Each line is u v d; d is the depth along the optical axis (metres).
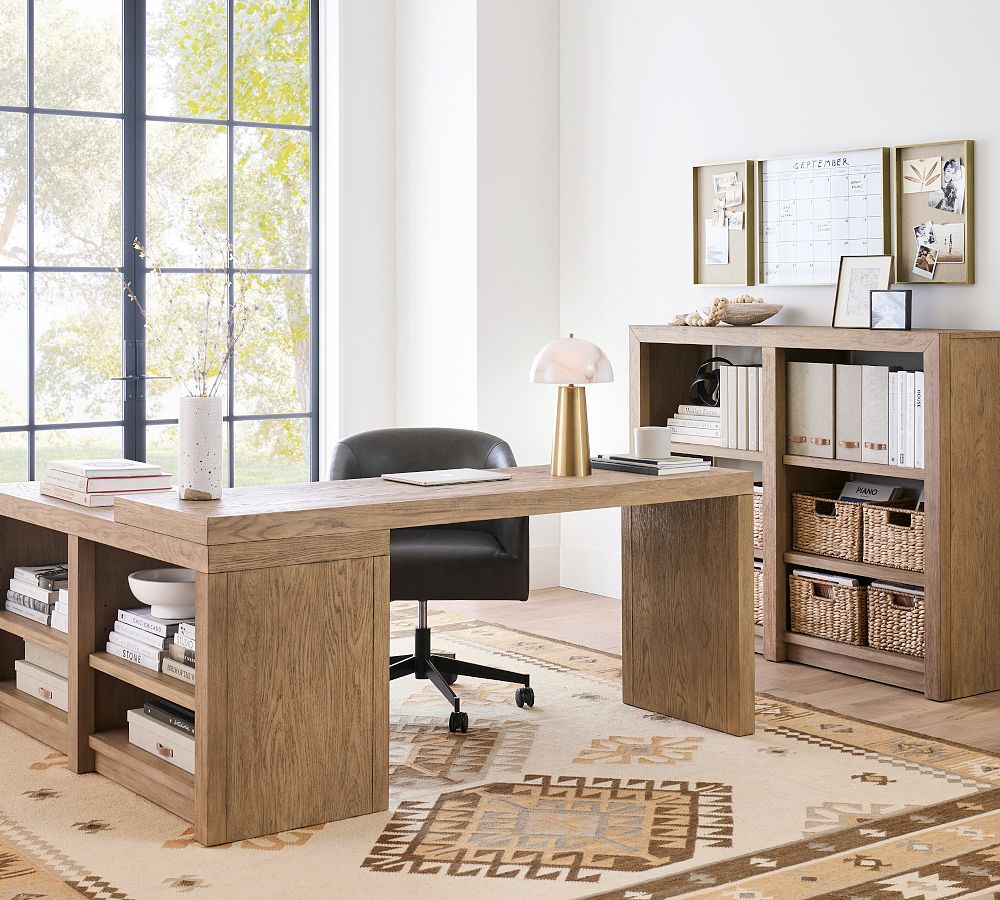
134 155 5.80
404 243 6.36
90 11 5.65
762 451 4.88
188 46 5.90
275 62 6.14
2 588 4.11
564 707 4.16
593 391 6.09
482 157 5.92
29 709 3.82
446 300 6.12
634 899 2.69
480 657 4.77
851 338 4.46
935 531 4.25
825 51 4.97
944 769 3.54
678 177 5.59
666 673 4.06
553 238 6.18
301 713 3.09
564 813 3.20
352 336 6.30
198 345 6.00
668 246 5.66
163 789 3.24
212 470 3.22
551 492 3.47
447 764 3.58
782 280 5.14
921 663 4.36
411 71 6.24
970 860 2.90
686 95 5.54
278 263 6.20
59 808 3.24
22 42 5.50
